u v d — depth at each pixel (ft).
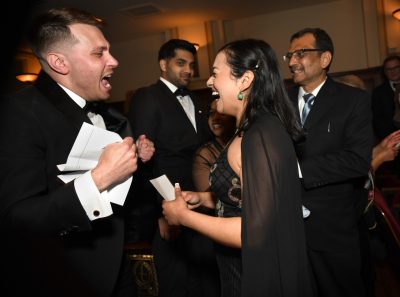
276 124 3.96
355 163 6.30
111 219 4.56
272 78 4.21
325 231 6.61
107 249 4.44
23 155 3.81
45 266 2.15
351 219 6.73
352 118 6.57
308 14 22.63
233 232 3.88
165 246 8.11
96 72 4.36
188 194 5.52
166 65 8.97
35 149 3.95
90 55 4.29
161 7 20.86
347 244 6.60
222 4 21.35
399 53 20.89
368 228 7.47
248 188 3.74
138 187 6.61
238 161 4.06
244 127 4.12
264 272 3.63
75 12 4.35
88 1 18.81
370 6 21.24
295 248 3.76
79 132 3.88
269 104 4.20
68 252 4.16
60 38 4.21
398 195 10.23
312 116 6.78
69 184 3.83
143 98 8.44
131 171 4.03
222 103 4.51
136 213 7.66
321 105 6.79
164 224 7.49
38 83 4.35
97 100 4.70
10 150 3.76
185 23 23.91
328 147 6.65
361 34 21.75
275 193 3.72
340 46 22.17
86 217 3.78
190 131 8.58
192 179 7.67
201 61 24.23
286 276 3.66
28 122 3.93
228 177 4.22
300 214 3.92
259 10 22.85
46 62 4.32
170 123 8.34
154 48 25.98
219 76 4.39
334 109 6.69
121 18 21.98
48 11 4.31
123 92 27.02
